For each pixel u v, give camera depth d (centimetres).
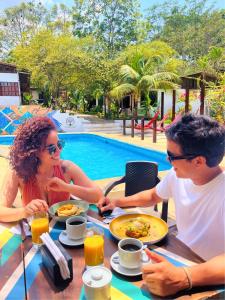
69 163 224
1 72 1872
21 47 2003
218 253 144
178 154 138
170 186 182
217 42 2809
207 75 1127
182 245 144
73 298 106
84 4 2717
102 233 148
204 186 146
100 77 1588
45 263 122
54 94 1802
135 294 108
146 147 883
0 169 577
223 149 135
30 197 200
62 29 2920
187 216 158
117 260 128
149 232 154
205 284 109
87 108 2217
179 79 1445
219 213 140
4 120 1255
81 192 200
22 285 113
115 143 1057
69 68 1584
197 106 1493
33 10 3272
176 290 107
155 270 109
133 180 307
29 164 186
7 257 132
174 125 140
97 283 102
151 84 1355
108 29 2719
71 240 147
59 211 177
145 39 3019
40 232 142
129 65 1521
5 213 170
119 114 1767
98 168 782
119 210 190
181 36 2909
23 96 2220
